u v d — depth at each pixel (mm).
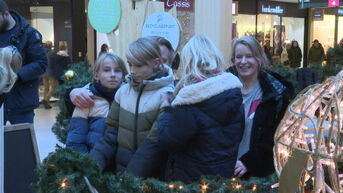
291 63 16750
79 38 10805
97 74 3174
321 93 1789
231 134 2342
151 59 2658
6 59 2691
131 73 2727
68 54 11102
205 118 2287
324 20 18547
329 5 11797
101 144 2859
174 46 4484
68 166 2143
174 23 4469
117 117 2857
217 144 2305
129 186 2234
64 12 11070
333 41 18859
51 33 11227
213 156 2314
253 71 2912
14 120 4008
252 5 16281
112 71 3107
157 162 2561
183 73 2416
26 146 3637
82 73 3967
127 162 2713
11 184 3512
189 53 2404
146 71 2670
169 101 2510
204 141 2311
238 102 2342
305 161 1734
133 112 2697
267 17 16797
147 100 2664
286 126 1939
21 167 3584
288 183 1769
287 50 16906
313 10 18062
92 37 10977
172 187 2244
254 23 16406
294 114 1860
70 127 3184
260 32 16609
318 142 1727
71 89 3408
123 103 2775
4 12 3822
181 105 2303
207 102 2281
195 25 5359
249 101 2945
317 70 5324
